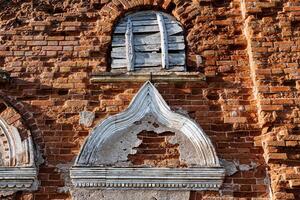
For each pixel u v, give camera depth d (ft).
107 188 20.79
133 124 22.26
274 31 23.95
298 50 23.47
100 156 21.50
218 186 20.79
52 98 23.03
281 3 24.73
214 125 22.30
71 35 24.76
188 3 25.36
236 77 23.49
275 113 21.89
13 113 22.44
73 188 20.81
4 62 23.95
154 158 21.52
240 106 22.75
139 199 20.61
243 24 24.85
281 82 22.65
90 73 23.53
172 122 22.26
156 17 25.35
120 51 24.39
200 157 21.38
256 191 20.76
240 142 21.86
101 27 24.89
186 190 20.80
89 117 22.57
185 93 23.08
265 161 21.34
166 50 24.27
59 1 25.45
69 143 21.93
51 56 24.13
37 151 21.66
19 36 24.64
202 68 23.75
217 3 25.36
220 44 24.32
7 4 25.43
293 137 21.36
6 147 21.59
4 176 20.79
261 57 23.25
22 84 23.39
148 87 22.95
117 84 23.32
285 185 20.48
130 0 25.43
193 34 24.66
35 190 20.79
